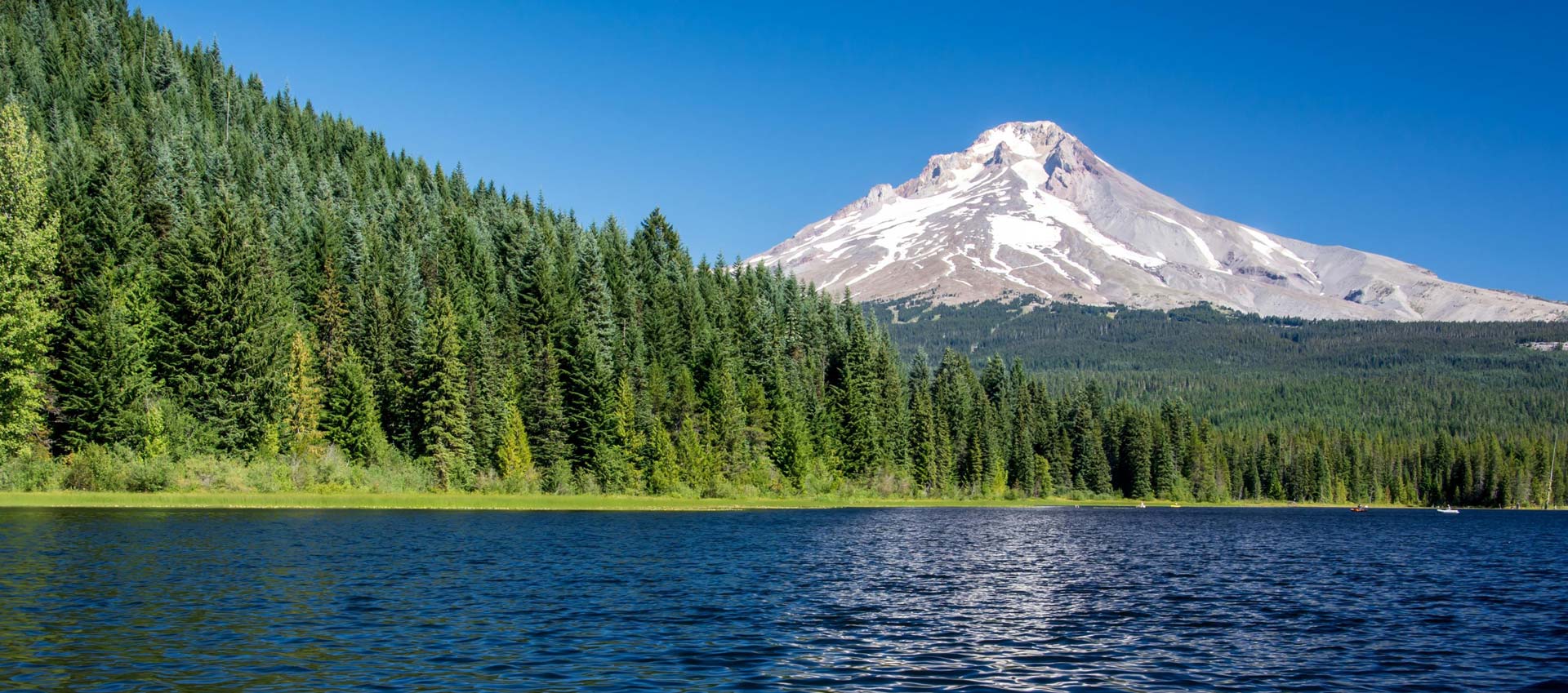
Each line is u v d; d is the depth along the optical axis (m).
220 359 93.00
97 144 147.38
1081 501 190.75
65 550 47.78
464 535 65.75
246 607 33.78
